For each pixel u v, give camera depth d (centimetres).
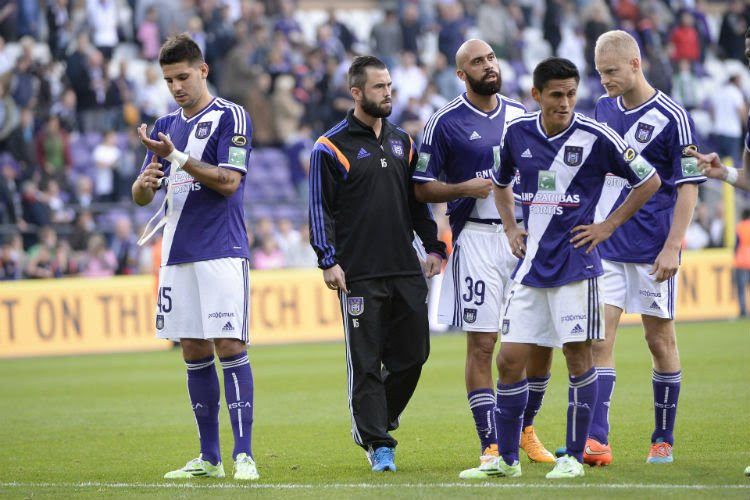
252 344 6738
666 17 10162
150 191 2391
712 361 4531
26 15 8475
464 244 2548
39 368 5528
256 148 8312
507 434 2216
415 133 8094
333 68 8412
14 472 2511
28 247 6950
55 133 7394
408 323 2477
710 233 8088
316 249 2403
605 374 2444
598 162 2164
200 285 2347
